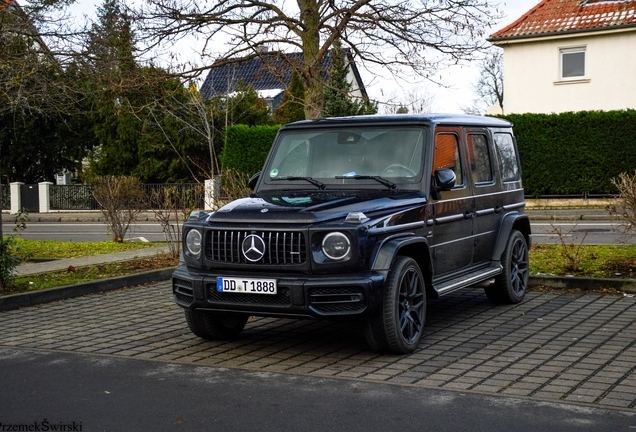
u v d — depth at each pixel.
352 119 7.80
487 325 7.70
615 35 28.41
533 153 25.88
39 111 14.18
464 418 4.77
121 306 9.20
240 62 15.94
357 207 6.53
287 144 7.91
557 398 5.16
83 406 5.14
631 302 8.71
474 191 8.24
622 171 24.94
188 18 15.20
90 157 42.00
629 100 28.42
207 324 7.08
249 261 6.36
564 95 29.47
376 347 6.46
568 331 7.30
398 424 4.68
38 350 6.88
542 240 15.95
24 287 10.12
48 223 27.92
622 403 5.03
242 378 5.84
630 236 11.73
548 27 29.36
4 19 12.70
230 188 14.07
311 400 5.22
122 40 14.98
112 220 17.39
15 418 4.90
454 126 8.03
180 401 5.23
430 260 7.05
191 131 34.50
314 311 6.14
